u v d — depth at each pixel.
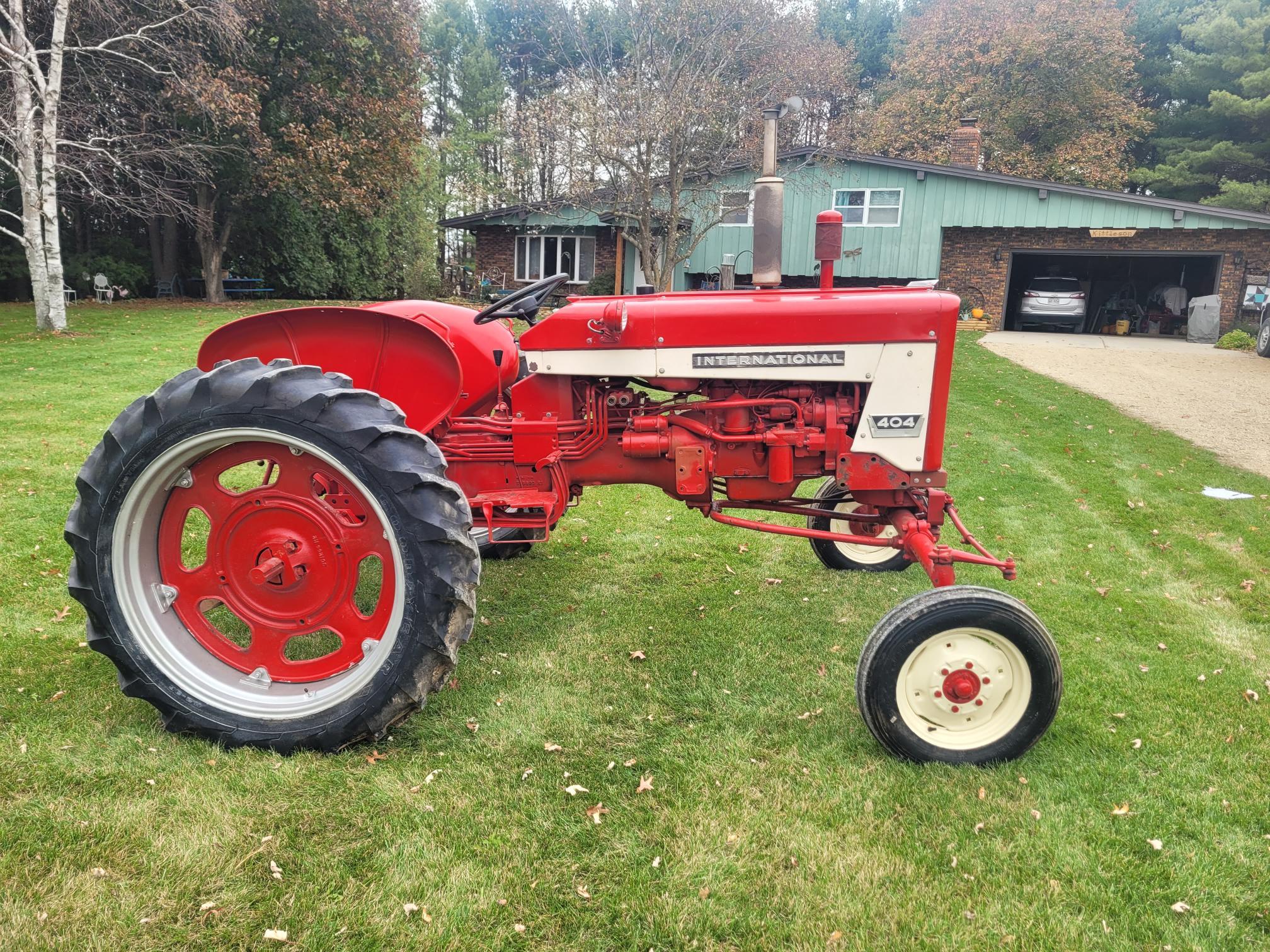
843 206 17.83
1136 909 1.85
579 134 14.46
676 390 2.74
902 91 28.88
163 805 2.09
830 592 3.69
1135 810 2.20
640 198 14.88
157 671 2.34
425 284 25.45
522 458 2.83
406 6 18.98
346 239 22.81
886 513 2.92
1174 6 30.80
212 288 18.53
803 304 2.57
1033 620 2.27
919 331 2.54
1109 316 19.22
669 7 13.87
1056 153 26.11
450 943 1.70
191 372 2.33
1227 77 25.94
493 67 35.94
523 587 3.71
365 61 18.64
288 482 2.35
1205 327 16.17
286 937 1.69
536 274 19.39
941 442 2.64
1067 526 4.85
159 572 2.42
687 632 3.26
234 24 13.39
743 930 1.76
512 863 1.93
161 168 17.12
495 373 3.03
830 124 20.98
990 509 5.15
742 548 4.24
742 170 17.20
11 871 1.85
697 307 2.61
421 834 2.02
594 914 1.79
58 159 13.19
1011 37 26.02
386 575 2.35
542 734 2.49
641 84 13.34
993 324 18.02
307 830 2.02
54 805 2.07
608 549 4.23
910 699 2.35
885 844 2.04
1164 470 6.26
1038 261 22.52
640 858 1.96
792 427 2.72
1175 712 2.73
